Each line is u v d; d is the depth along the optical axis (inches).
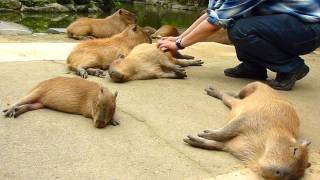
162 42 147.3
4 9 362.9
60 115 108.3
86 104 107.6
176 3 611.5
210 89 131.6
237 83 148.9
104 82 137.0
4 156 87.2
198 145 97.2
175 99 125.6
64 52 174.4
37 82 129.0
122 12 235.9
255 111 97.5
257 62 147.8
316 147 103.3
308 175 89.5
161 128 105.3
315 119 120.6
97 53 148.0
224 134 96.8
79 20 230.8
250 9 140.9
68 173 83.3
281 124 94.7
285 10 139.8
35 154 88.9
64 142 94.7
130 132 102.1
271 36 140.5
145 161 90.0
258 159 89.3
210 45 215.6
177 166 89.0
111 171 85.2
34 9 374.9
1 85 123.6
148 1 640.4
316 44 143.6
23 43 184.7
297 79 148.3
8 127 99.1
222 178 86.3
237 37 144.6
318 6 140.2
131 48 157.2
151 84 138.3
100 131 101.3
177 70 146.4
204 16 150.4
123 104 118.3
